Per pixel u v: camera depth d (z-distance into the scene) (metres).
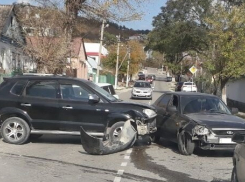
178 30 42.91
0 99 11.14
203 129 9.82
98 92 11.06
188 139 10.13
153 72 154.50
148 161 9.45
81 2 23.25
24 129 11.02
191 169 8.70
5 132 11.11
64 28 23.66
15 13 29.86
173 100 11.82
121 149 10.52
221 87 26.59
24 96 11.13
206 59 26.47
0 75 25.19
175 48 44.78
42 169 8.32
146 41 50.19
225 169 8.77
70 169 8.40
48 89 11.19
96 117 10.80
